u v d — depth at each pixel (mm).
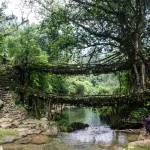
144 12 19469
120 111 19672
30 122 16781
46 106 19047
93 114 29641
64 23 22031
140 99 16016
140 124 17828
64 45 22844
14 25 29312
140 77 18469
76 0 20438
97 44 22438
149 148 10180
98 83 60562
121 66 20406
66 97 18156
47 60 26703
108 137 15508
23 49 25047
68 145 13039
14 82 21641
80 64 21922
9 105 18875
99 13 21188
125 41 20234
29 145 12352
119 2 18969
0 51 27203
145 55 19531
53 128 16453
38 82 25516
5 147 11703
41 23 22797
